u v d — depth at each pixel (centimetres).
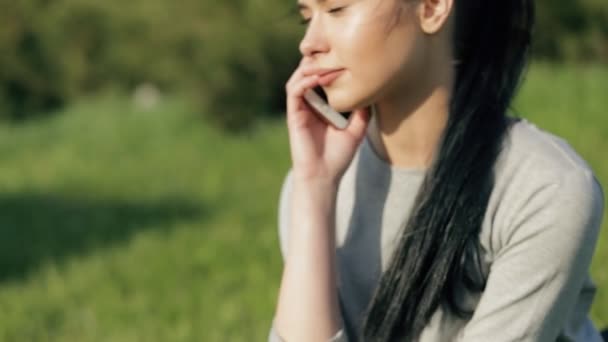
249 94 1942
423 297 289
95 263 1009
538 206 278
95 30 2808
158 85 2744
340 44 282
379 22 279
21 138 2072
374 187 305
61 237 1204
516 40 293
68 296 896
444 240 284
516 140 286
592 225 280
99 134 1970
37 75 2797
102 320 810
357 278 307
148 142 1880
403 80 288
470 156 284
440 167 286
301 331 289
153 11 2134
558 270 278
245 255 965
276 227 1058
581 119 1312
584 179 280
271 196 1315
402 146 299
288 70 2002
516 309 279
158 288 891
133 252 1039
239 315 765
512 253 281
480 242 286
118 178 1602
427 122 295
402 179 300
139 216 1287
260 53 1961
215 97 1927
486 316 281
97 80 2814
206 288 869
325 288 291
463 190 283
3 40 2767
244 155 1664
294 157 299
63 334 801
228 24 1988
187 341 730
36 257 1107
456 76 294
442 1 283
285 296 292
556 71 1645
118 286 906
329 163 299
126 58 2762
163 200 1388
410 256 288
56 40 2819
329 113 299
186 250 1012
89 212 1346
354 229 307
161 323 774
